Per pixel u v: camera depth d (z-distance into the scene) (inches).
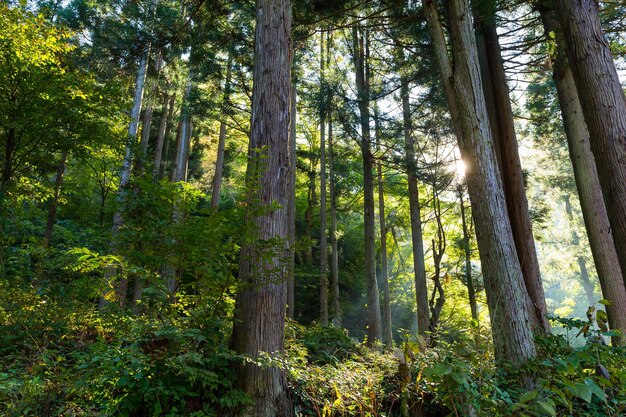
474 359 84.2
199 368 114.2
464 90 201.2
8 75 226.4
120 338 116.3
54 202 360.8
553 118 420.2
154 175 318.3
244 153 714.2
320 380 136.9
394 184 653.3
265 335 131.0
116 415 104.2
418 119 433.4
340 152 598.5
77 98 245.3
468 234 510.3
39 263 215.9
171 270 141.0
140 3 375.6
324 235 543.2
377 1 298.5
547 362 76.0
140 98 397.7
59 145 258.4
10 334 154.5
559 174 571.2
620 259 136.3
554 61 260.1
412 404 132.7
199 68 368.2
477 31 290.5
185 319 124.5
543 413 71.6
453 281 578.6
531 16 303.4
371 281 430.6
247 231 125.7
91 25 408.5
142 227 139.6
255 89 160.9
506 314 166.6
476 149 194.1
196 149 721.6
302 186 818.2
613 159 139.3
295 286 699.4
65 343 162.4
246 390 123.6
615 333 91.2
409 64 365.4
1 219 243.8
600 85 145.6
